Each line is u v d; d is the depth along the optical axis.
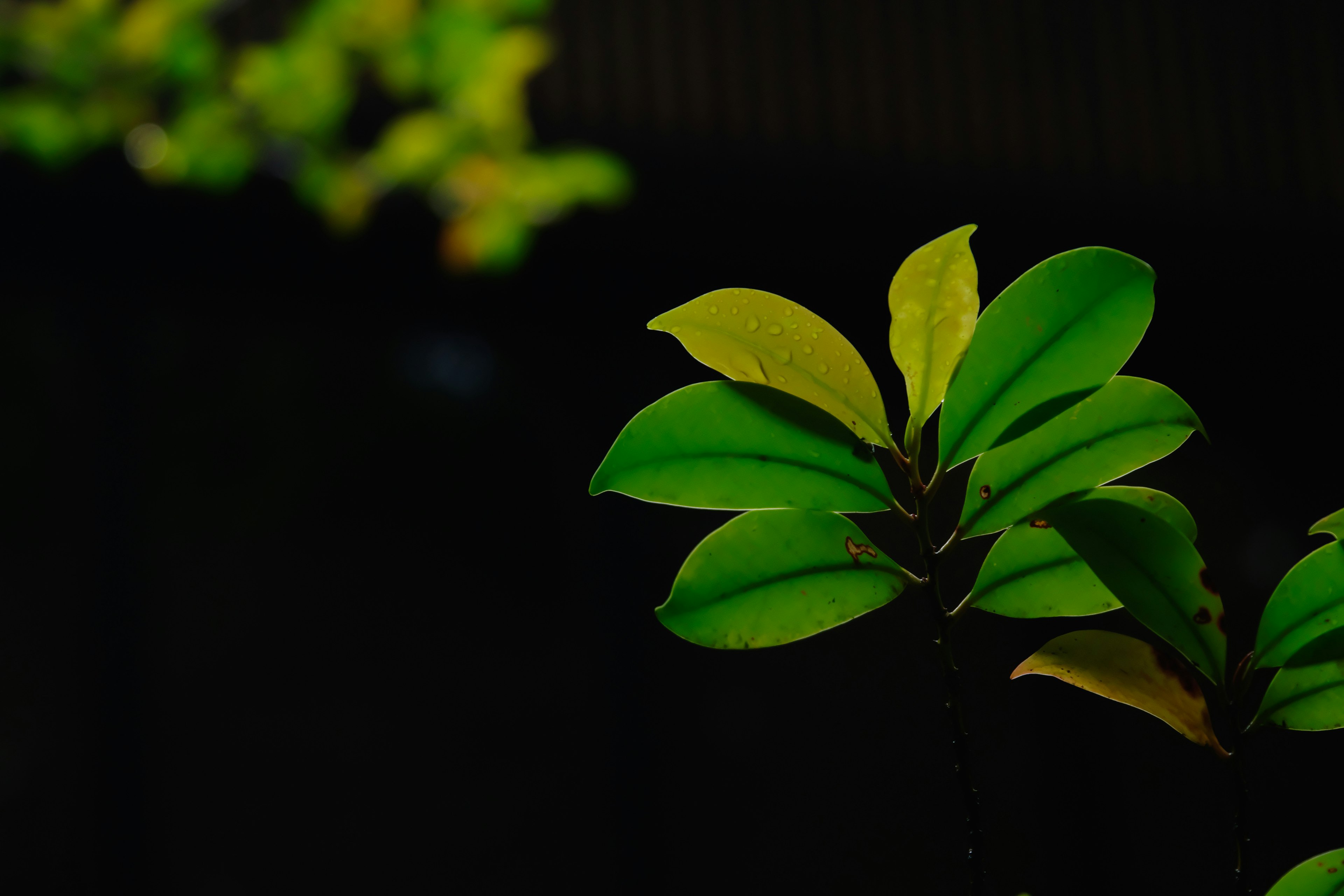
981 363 0.55
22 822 3.02
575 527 3.66
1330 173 4.35
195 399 3.29
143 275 3.04
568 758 3.58
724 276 3.63
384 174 2.03
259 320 3.30
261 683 3.31
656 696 3.64
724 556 0.56
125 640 3.14
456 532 3.55
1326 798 4.18
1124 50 4.23
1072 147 4.09
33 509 3.11
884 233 3.73
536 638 3.60
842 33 3.84
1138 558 0.55
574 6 3.42
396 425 3.53
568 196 2.08
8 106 1.72
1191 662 0.56
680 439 0.55
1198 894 4.03
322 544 3.41
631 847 3.55
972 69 4.02
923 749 3.89
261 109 1.86
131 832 3.09
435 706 3.48
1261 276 4.14
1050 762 4.00
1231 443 4.29
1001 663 3.96
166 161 1.92
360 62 1.87
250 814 3.26
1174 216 3.99
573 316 3.56
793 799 3.72
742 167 3.45
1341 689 0.55
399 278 3.26
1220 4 4.39
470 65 1.87
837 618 0.56
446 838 3.44
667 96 3.51
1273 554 4.23
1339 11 4.51
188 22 1.71
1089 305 0.55
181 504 3.26
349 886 3.33
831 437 0.55
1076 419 0.57
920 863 3.83
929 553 0.55
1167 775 4.11
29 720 3.06
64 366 3.14
